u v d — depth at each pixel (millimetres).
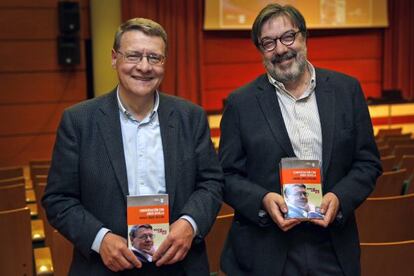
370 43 9617
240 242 2119
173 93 8461
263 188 2051
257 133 2066
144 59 1755
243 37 8977
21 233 2656
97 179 1788
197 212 1792
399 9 9484
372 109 8844
